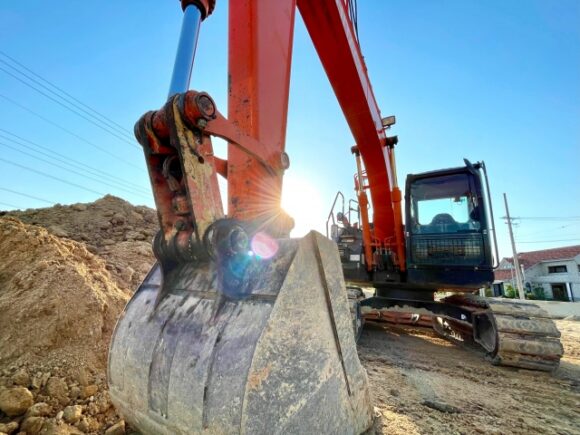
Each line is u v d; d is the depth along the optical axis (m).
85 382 2.40
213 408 1.09
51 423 1.96
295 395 1.22
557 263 36.44
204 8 2.08
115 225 7.41
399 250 5.30
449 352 4.84
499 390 3.25
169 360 1.30
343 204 6.78
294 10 2.41
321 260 1.54
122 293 3.85
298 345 1.29
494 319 4.15
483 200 4.67
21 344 2.54
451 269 4.73
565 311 12.88
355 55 4.00
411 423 2.38
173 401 1.22
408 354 4.65
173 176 1.44
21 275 3.27
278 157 1.88
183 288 1.53
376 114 4.95
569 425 2.50
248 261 1.43
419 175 5.17
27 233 3.98
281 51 2.16
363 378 1.77
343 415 1.51
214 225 1.36
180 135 1.30
